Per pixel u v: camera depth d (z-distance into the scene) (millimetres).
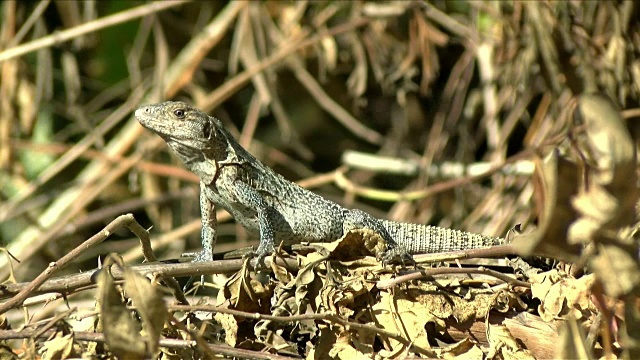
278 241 9461
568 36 12164
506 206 12977
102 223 15492
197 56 14961
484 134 15516
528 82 12938
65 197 14578
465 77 14711
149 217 15672
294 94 16641
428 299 7227
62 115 16047
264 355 6520
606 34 12594
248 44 14828
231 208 9312
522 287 7332
